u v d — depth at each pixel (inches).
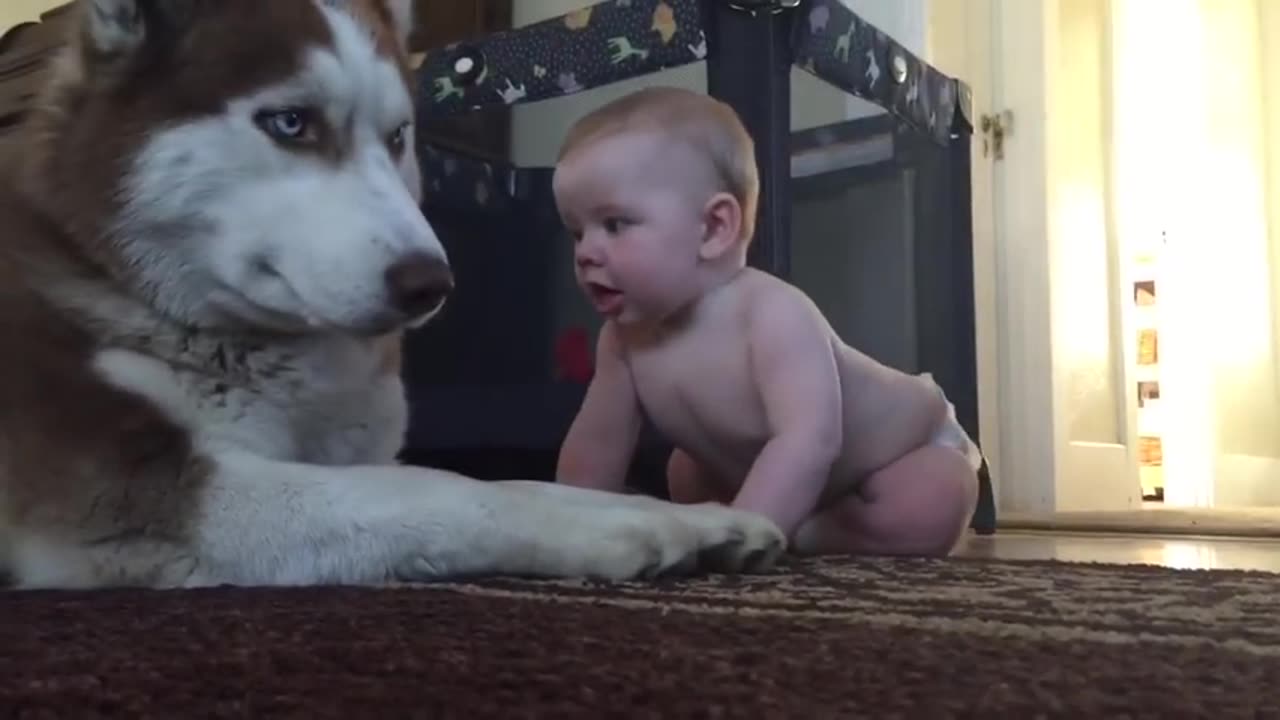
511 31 79.0
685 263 57.9
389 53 49.8
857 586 41.1
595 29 75.1
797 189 73.3
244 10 46.4
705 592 37.8
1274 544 88.0
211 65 45.8
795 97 72.8
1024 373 136.9
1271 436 186.4
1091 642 28.7
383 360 52.5
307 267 44.4
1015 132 137.6
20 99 66.1
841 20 76.7
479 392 82.8
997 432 137.1
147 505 41.2
